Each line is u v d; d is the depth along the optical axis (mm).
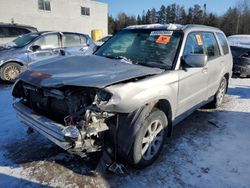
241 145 3801
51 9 25766
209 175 3033
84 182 2809
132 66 3174
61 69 3021
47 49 7957
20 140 3721
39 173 2947
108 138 2771
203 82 4184
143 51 3738
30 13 24203
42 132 2715
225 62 5156
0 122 4359
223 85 5449
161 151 3402
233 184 2893
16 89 3400
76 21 28406
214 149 3646
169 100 3217
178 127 4406
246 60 9008
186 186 2824
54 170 3008
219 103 5492
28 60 7746
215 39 4801
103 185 2773
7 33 9672
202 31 4328
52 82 2646
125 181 2852
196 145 3748
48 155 3322
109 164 2855
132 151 2791
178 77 3365
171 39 3707
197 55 3334
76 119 2557
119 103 2523
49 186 2736
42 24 25359
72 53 8227
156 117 3006
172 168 3137
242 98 6414
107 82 2568
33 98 3150
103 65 3152
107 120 2693
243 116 5055
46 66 3207
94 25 30734
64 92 2615
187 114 3980
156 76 3053
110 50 4066
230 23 56375
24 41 8133
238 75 9383
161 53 3605
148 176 2957
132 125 2719
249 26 54000
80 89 2627
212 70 4488
